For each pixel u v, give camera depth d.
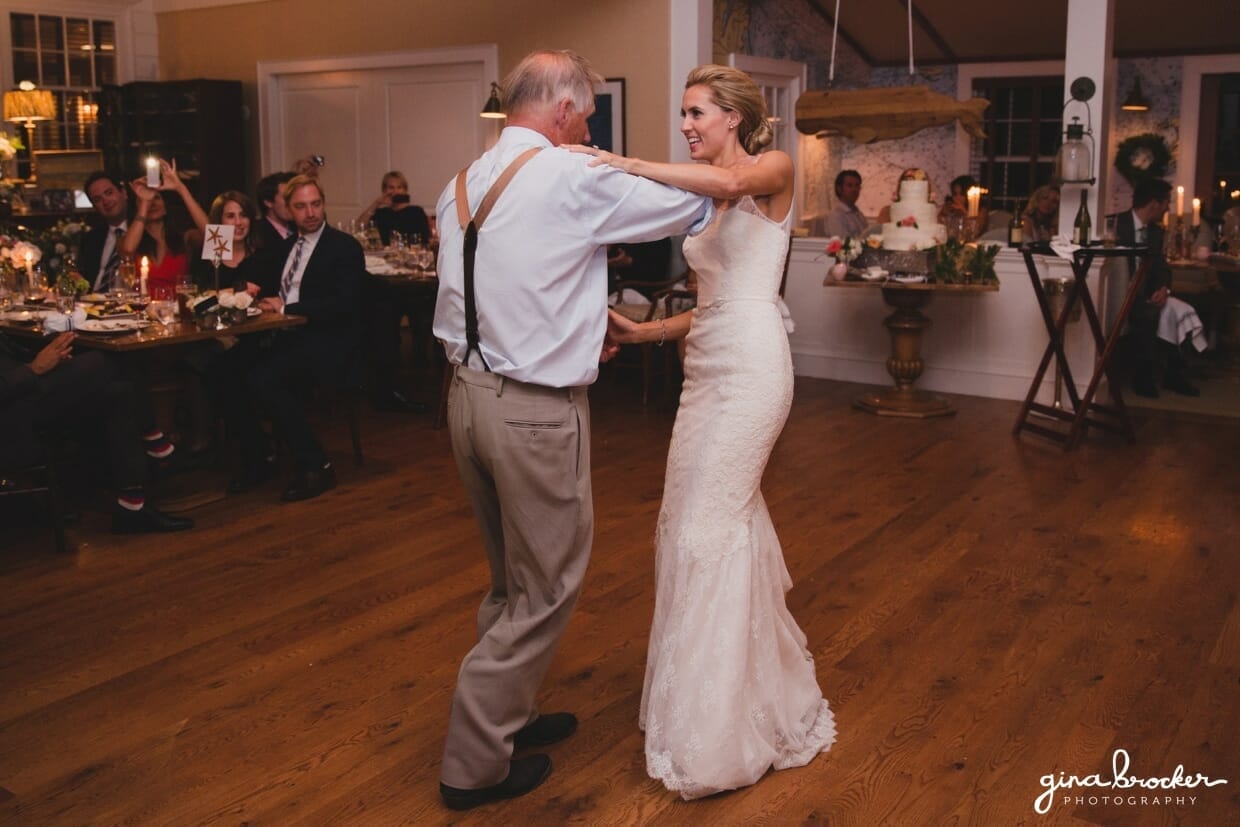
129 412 4.40
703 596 2.63
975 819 2.52
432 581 3.96
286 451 5.69
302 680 3.21
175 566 4.11
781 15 9.09
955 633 3.51
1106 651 3.37
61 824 2.50
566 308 2.34
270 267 5.35
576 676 3.23
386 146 9.40
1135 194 6.96
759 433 2.62
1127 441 5.87
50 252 5.98
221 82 9.70
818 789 2.65
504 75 8.62
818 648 3.41
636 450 5.75
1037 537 4.40
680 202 2.33
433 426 6.30
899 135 7.06
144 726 2.95
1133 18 9.66
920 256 6.37
